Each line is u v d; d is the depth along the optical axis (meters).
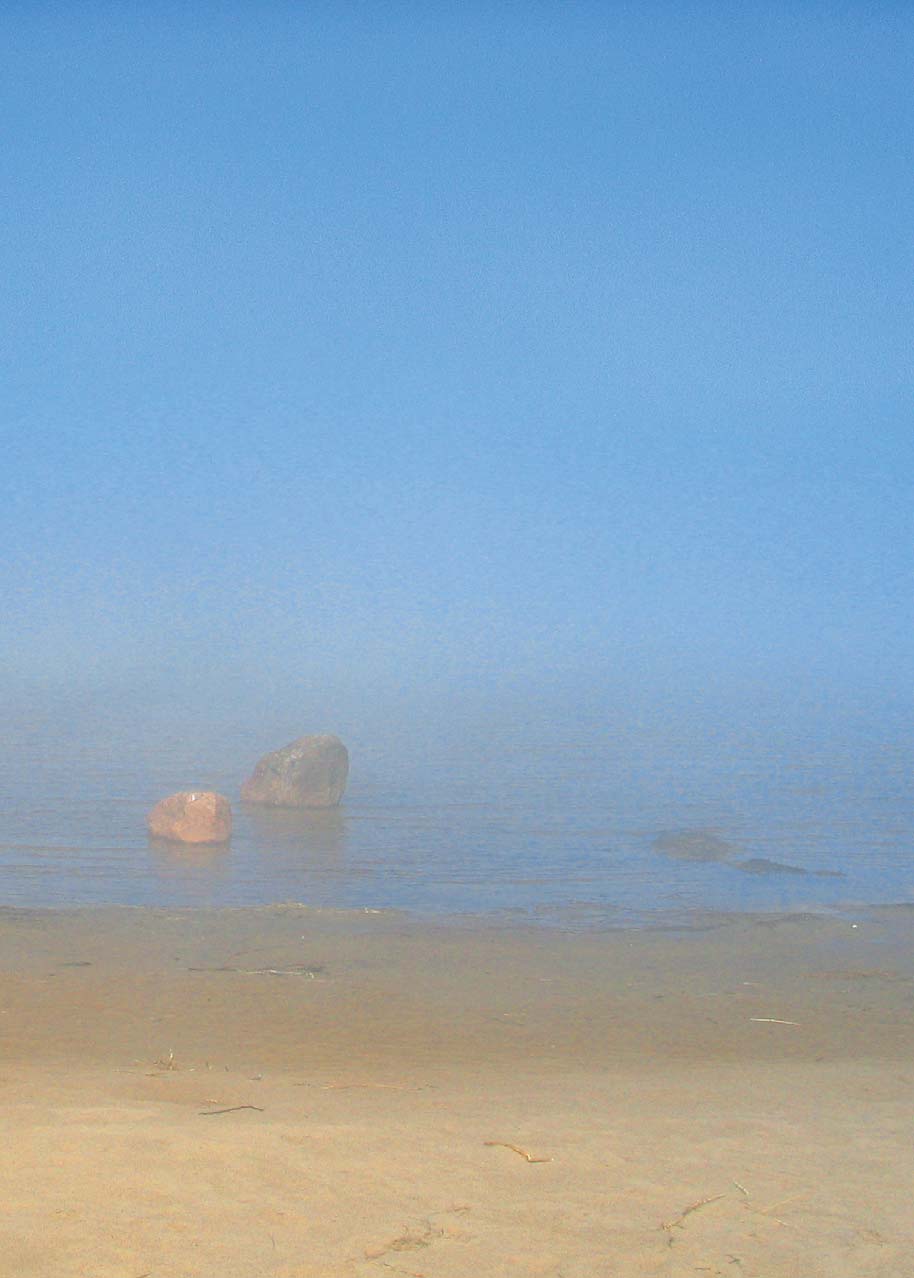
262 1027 10.89
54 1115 7.02
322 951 13.95
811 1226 5.79
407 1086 8.88
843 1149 7.16
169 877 18.89
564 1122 7.58
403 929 15.25
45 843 21.72
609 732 50.72
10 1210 5.36
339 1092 8.54
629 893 18.22
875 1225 5.83
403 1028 11.00
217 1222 5.42
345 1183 6.04
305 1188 5.93
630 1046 10.59
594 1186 6.25
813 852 22.27
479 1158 6.61
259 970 12.99
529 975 13.12
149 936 14.41
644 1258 5.29
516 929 15.44
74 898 17.17
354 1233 5.40
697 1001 12.21
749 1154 6.97
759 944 14.79
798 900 17.88
